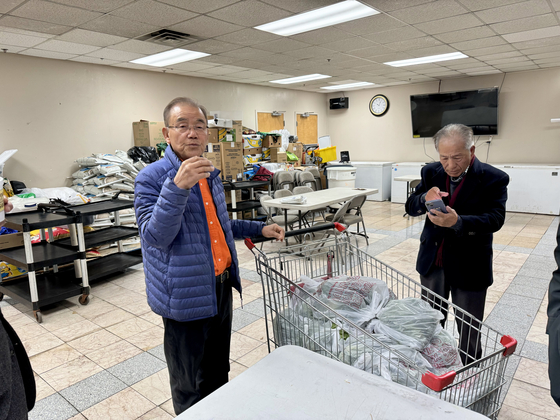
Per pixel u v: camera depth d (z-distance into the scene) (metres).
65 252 3.66
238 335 2.95
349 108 10.73
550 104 7.72
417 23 4.46
